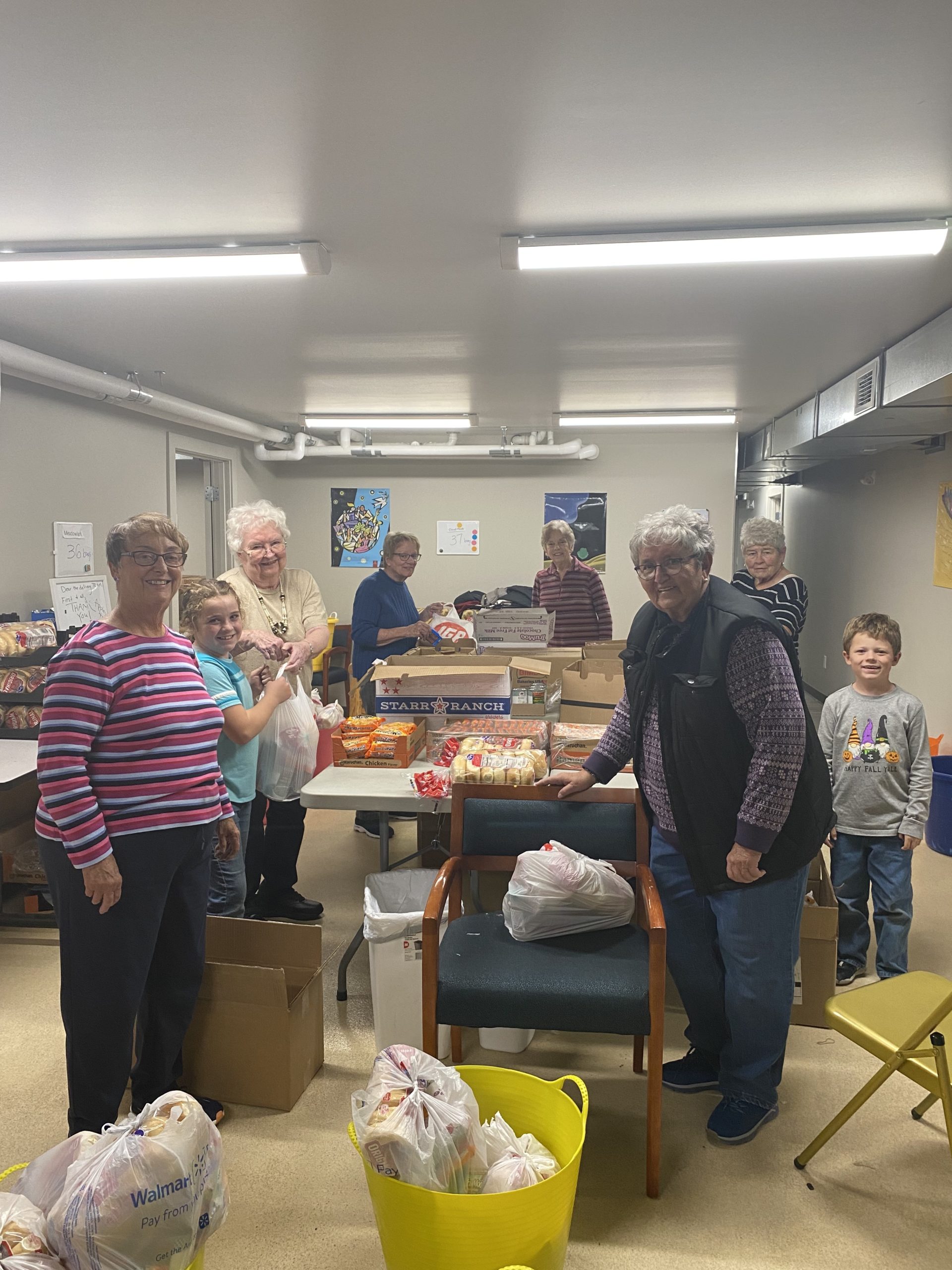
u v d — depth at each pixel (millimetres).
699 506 7230
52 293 3080
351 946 2662
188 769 1884
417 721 2910
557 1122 1616
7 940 3100
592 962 1942
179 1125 1366
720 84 1698
